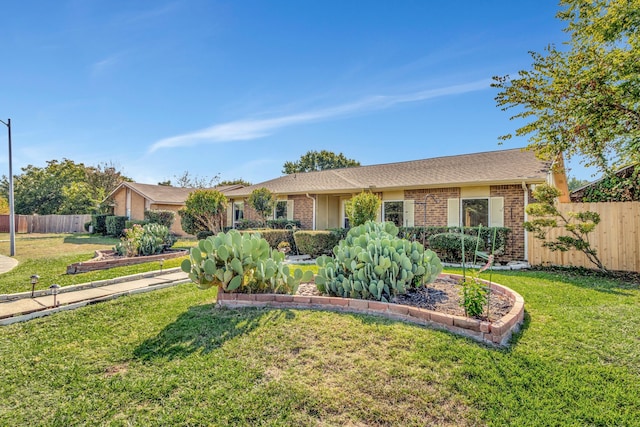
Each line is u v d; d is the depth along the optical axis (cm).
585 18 815
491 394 290
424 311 434
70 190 3303
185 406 279
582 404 279
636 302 563
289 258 1190
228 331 424
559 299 585
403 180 1409
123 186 2627
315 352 361
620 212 896
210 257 530
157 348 389
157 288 692
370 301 477
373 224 689
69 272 848
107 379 324
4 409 279
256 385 306
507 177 1130
